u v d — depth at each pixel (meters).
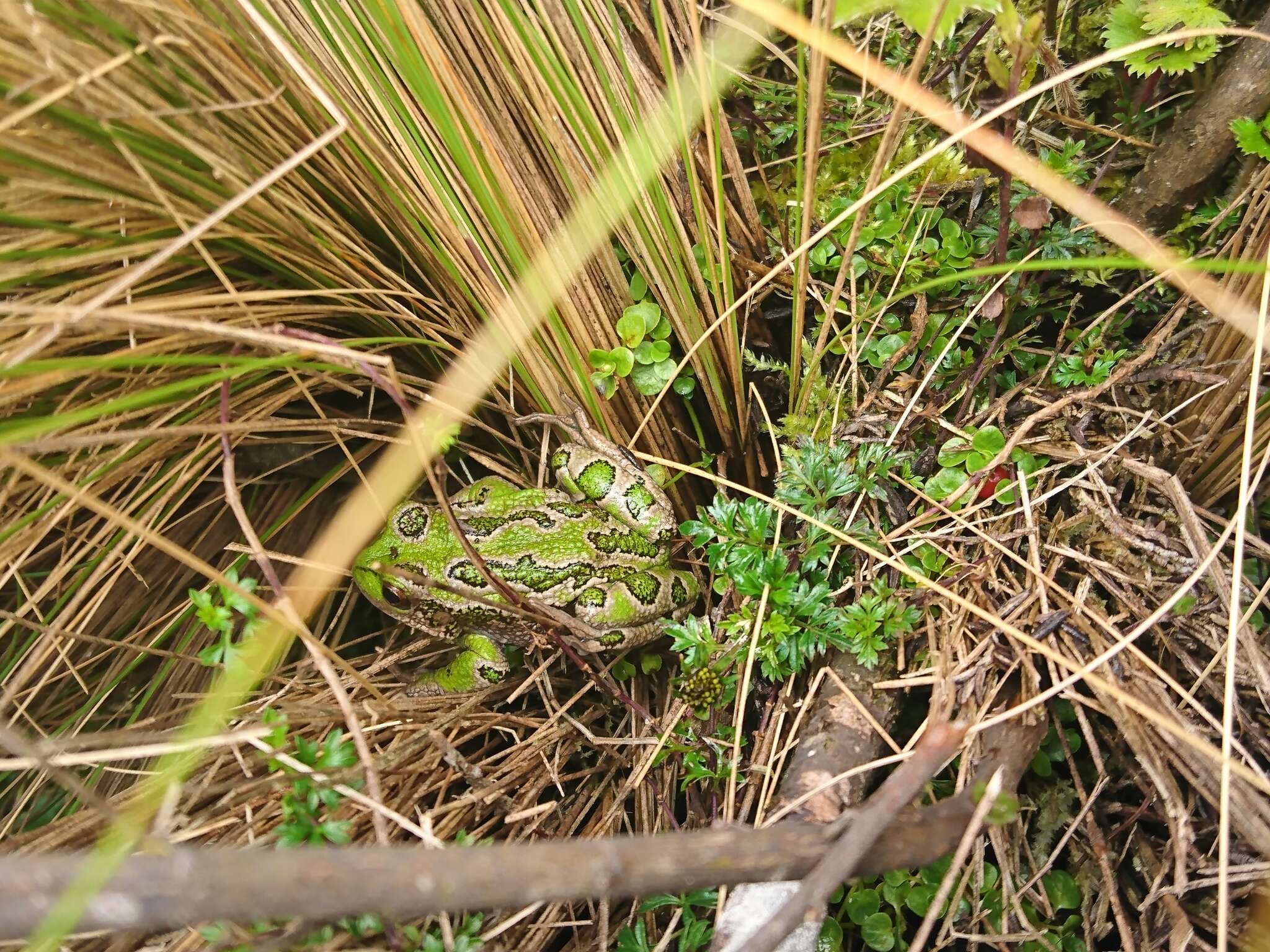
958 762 0.11
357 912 0.07
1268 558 0.12
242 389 0.13
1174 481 0.12
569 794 0.13
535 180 0.12
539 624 0.13
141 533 0.09
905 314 0.14
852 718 0.11
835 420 0.13
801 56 0.10
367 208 0.12
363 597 0.15
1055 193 0.10
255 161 0.11
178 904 0.06
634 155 0.12
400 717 0.12
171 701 0.14
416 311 0.13
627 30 0.12
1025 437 0.13
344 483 0.16
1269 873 0.10
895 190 0.13
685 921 0.11
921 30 0.10
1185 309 0.13
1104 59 0.10
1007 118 0.11
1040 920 0.11
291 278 0.12
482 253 0.12
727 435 0.14
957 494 0.12
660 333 0.13
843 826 0.08
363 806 0.11
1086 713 0.12
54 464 0.11
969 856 0.11
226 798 0.10
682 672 0.13
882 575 0.12
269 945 0.09
